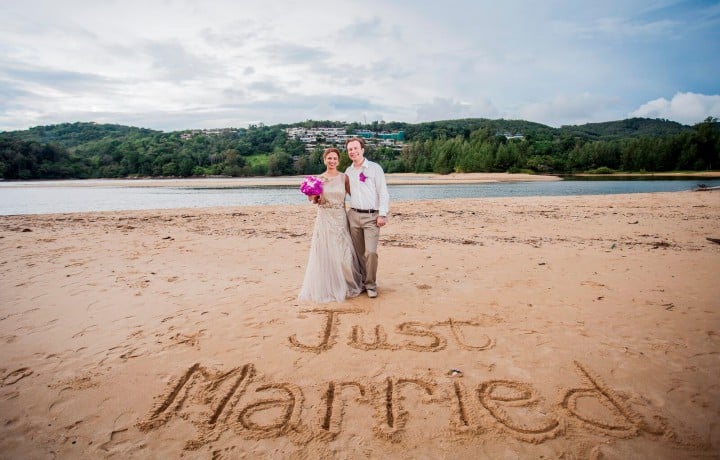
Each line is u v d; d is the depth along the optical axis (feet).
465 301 15.17
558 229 34.86
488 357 10.86
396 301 15.16
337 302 15.03
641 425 8.15
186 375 9.91
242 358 10.73
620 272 19.30
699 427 8.07
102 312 14.02
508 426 8.16
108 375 9.89
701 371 10.08
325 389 9.34
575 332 12.36
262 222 41.42
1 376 9.87
